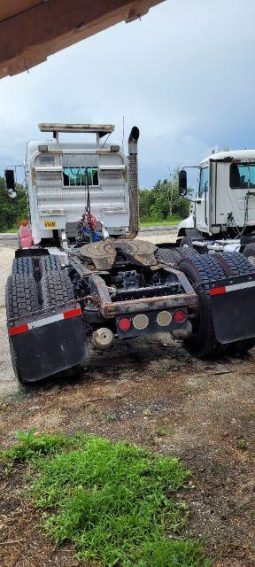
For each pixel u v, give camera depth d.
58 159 8.16
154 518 2.37
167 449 3.06
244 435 3.19
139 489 2.56
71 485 2.68
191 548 2.15
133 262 4.93
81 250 5.14
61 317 4.07
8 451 3.07
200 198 10.16
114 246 5.18
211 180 9.30
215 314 4.37
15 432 3.41
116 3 1.19
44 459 2.99
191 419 3.48
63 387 4.29
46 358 4.05
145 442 3.17
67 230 8.05
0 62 1.29
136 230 8.57
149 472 2.74
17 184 9.02
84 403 3.88
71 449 3.11
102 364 4.86
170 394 3.96
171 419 3.50
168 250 6.50
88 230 6.93
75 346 4.09
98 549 2.20
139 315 4.24
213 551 2.17
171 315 4.32
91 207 8.34
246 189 9.46
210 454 2.97
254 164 9.41
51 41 1.25
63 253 6.18
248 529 2.31
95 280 4.43
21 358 4.04
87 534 2.29
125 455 2.91
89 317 4.38
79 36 1.29
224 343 4.36
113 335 4.24
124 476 2.68
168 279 4.89
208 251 9.31
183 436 3.22
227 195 9.41
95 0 1.20
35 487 2.69
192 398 3.86
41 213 8.15
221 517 2.39
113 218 8.46
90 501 2.45
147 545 2.17
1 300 8.95
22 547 2.27
